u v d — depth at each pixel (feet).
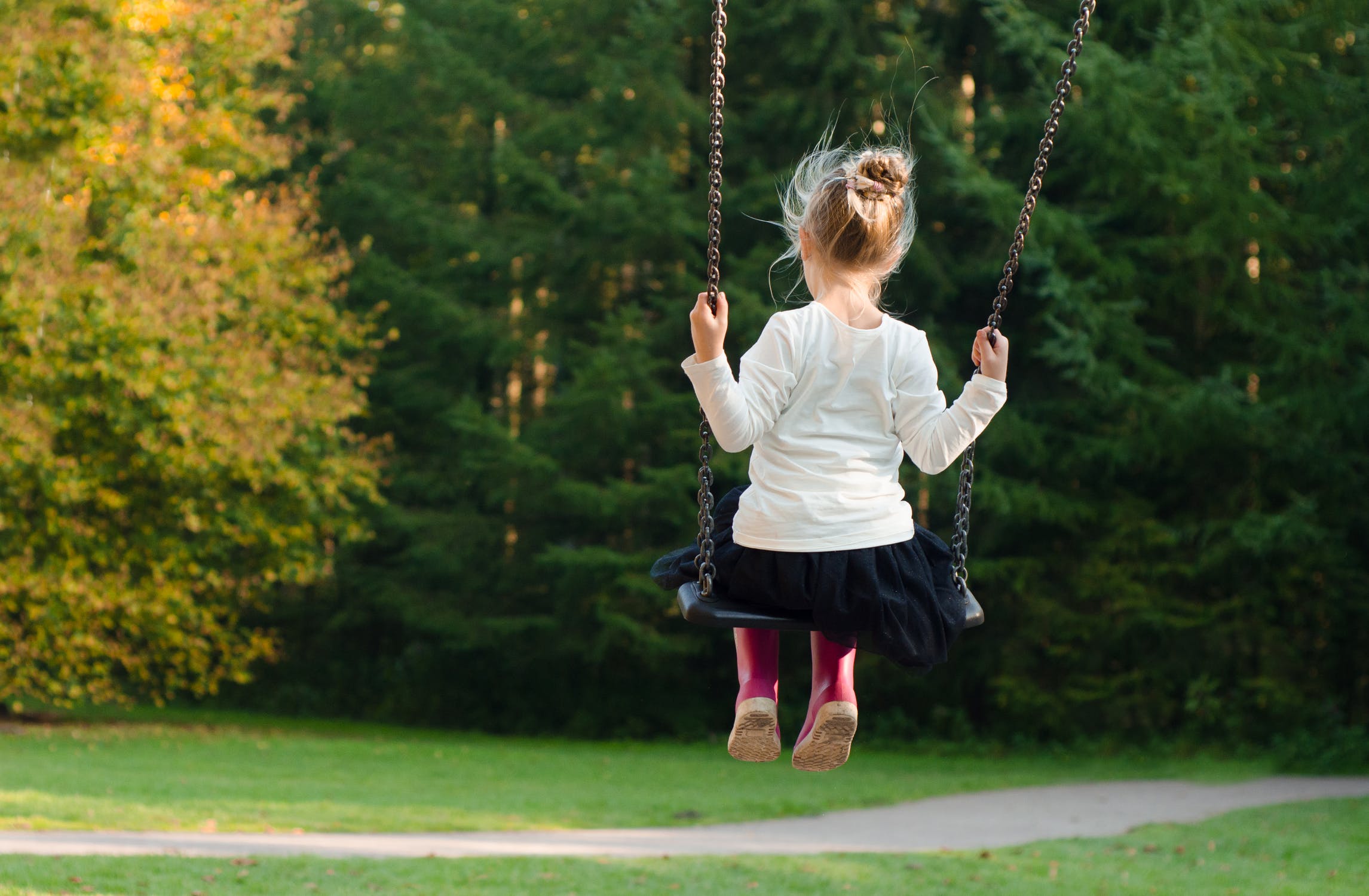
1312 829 36.37
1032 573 58.90
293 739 57.16
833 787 46.14
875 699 65.16
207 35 53.11
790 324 9.48
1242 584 56.29
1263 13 54.60
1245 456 56.08
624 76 61.87
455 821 35.17
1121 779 49.65
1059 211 54.03
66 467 48.11
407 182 73.77
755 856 30.50
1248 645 55.42
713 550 9.73
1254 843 34.19
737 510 9.82
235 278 55.21
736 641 10.53
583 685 69.31
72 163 48.83
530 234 66.59
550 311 67.62
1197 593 58.08
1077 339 53.21
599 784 45.50
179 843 29.17
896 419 9.69
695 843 33.30
